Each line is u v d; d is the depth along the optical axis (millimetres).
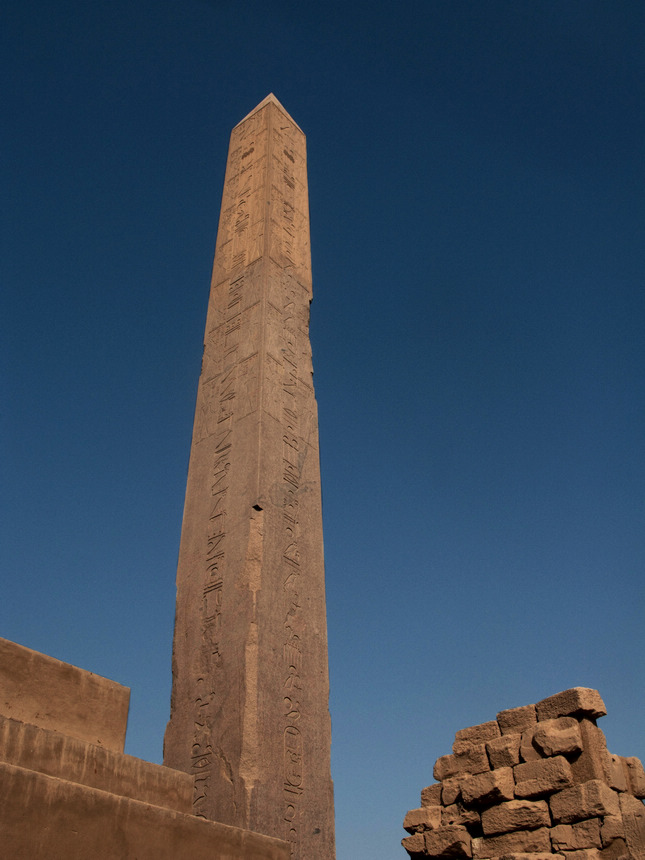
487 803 8586
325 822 9266
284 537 10844
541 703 8703
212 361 13016
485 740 9016
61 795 6250
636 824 7500
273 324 12891
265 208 14523
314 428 12422
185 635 10305
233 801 8625
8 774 6023
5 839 5809
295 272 14164
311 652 10289
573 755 8273
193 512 11438
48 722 7242
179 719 9680
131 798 6922
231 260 14328
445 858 8625
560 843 7871
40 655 7469
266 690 9438
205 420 12344
